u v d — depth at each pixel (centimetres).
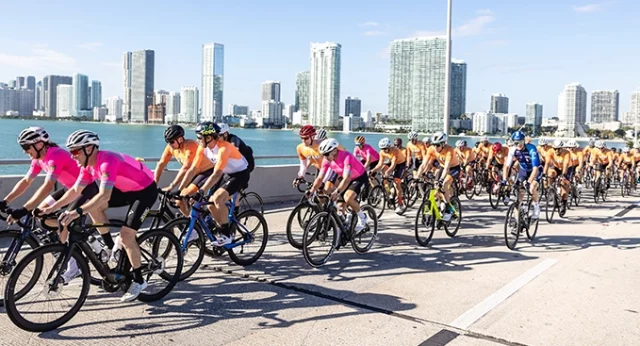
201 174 637
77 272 424
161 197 586
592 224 973
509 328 419
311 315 441
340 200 654
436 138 827
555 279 567
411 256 669
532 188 766
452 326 421
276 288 516
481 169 1446
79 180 432
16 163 712
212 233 582
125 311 441
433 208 745
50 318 409
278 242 730
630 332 416
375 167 1045
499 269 607
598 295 511
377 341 387
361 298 489
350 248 709
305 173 829
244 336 393
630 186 1680
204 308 454
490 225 934
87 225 435
